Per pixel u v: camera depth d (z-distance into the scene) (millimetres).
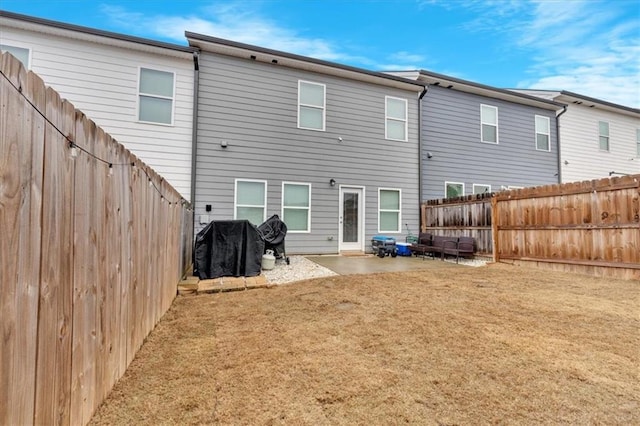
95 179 1829
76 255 1613
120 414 1898
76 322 1626
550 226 6840
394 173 10188
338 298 4559
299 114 9109
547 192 6902
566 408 1989
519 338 3074
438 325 3439
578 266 6340
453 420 1883
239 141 8461
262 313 3949
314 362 2611
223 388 2219
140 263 2820
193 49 7863
